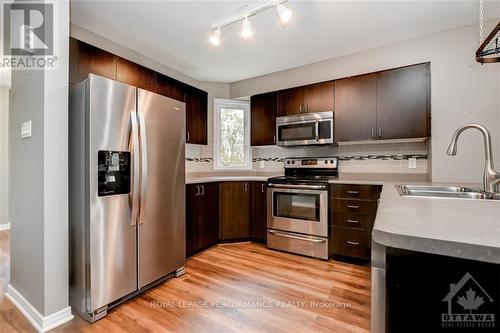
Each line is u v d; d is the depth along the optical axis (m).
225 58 3.12
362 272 2.40
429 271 0.68
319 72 3.26
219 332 1.55
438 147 2.51
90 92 1.64
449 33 2.48
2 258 2.71
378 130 2.69
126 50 2.82
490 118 2.32
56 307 1.64
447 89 2.48
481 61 1.57
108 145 1.73
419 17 2.26
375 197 2.49
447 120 2.48
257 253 2.94
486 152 1.51
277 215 3.03
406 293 0.70
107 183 1.75
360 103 2.79
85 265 1.66
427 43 2.59
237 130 3.99
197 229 2.92
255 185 3.30
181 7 2.08
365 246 2.54
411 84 2.53
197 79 3.84
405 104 2.56
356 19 2.29
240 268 2.50
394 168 2.90
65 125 1.69
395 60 2.77
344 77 2.90
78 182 1.70
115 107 1.77
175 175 2.30
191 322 1.64
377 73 2.70
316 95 3.06
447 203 1.10
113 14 2.18
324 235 2.71
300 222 2.86
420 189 1.90
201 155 3.79
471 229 0.67
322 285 2.14
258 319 1.67
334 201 2.70
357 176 3.11
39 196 1.63
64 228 1.68
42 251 1.60
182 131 2.40
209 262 2.66
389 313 0.72
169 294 2.00
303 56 3.09
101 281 1.68
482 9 2.06
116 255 1.78
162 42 2.70
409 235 0.63
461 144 2.42
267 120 3.46
